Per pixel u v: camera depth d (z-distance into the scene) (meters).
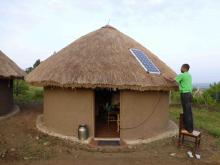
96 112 7.02
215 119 9.02
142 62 5.54
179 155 4.62
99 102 7.08
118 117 5.81
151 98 5.48
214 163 4.38
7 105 7.15
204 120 8.61
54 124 5.56
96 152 4.64
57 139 5.13
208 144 5.37
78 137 5.11
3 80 6.93
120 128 5.16
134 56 5.67
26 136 5.23
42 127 5.79
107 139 5.21
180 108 10.59
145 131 5.40
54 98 5.54
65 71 5.17
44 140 5.05
